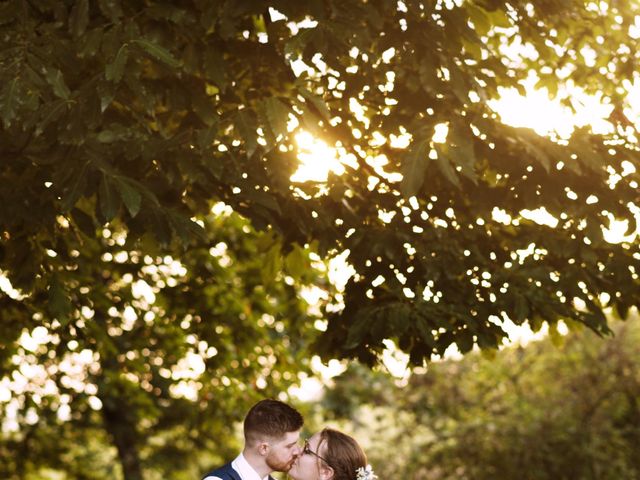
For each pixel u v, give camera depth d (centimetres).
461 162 438
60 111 404
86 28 441
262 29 612
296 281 605
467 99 443
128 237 478
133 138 429
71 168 409
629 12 596
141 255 888
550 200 490
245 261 945
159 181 447
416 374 1403
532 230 535
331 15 445
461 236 522
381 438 1415
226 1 430
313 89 522
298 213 489
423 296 498
